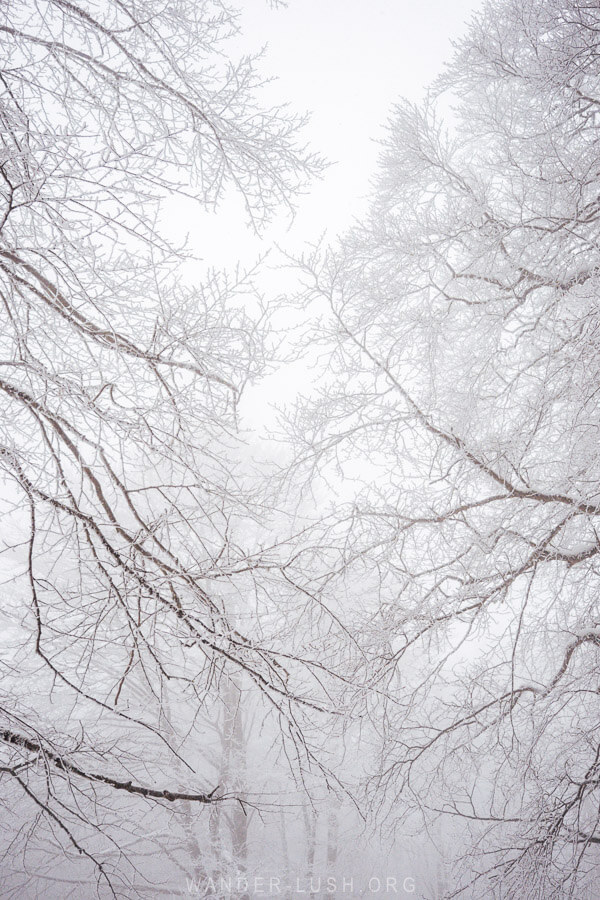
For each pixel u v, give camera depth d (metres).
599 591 5.92
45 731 3.83
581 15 5.59
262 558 3.96
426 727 5.75
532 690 5.65
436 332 6.86
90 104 3.45
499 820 5.48
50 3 3.29
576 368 5.54
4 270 3.11
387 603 5.89
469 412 6.35
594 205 5.83
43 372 3.08
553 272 6.14
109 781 3.67
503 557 6.07
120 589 3.42
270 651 3.70
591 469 5.52
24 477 3.05
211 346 3.62
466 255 7.27
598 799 5.54
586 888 5.46
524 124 6.55
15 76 3.18
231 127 3.60
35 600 3.22
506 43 6.47
